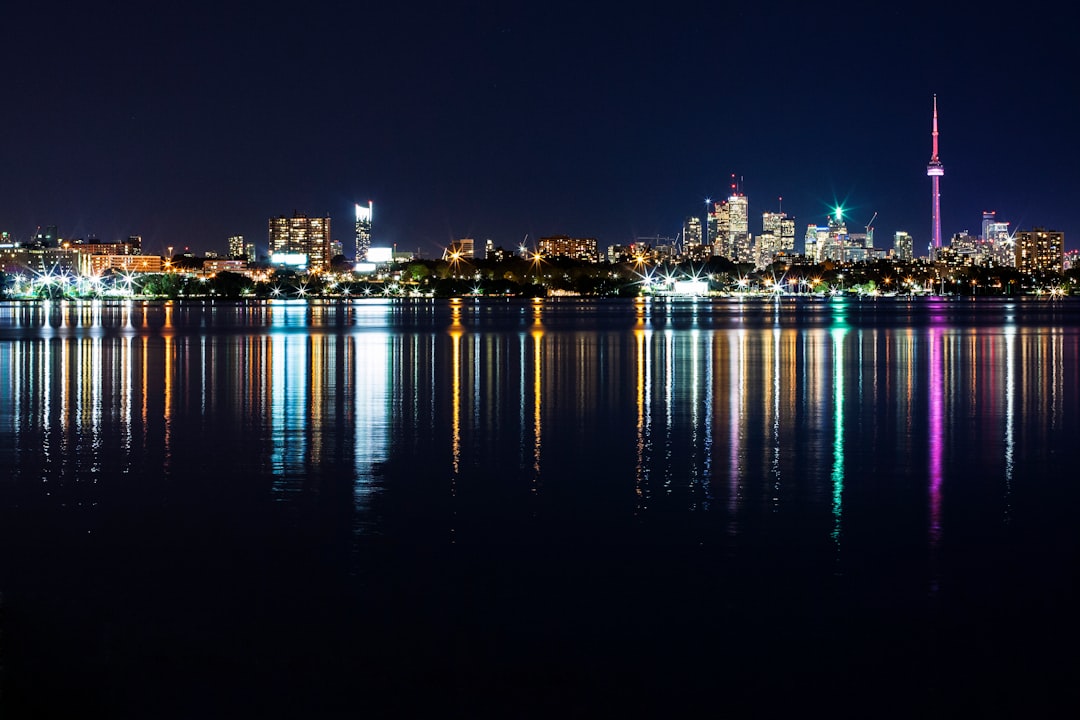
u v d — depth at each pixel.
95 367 48.88
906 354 58.31
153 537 15.53
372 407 32.47
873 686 10.37
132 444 24.75
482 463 22.08
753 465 21.84
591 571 13.80
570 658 10.98
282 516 16.92
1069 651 11.13
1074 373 45.47
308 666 10.78
